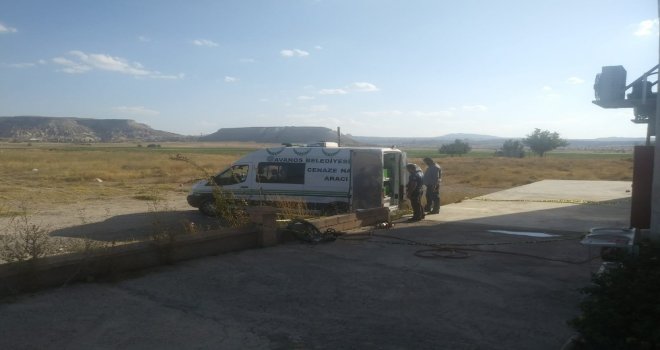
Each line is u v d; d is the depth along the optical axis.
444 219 14.65
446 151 101.38
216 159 60.12
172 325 5.52
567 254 9.57
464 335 5.43
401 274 7.93
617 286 4.71
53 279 6.65
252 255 9.01
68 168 39.56
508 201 20.08
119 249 7.43
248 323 5.66
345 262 8.66
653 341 4.02
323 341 5.20
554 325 5.77
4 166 40.41
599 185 28.69
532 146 89.81
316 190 14.69
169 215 15.95
